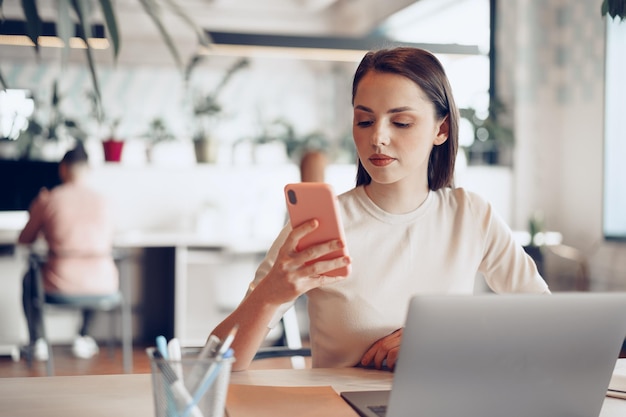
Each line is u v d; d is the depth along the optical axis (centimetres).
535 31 619
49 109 734
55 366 447
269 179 537
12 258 487
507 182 607
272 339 475
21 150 539
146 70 826
